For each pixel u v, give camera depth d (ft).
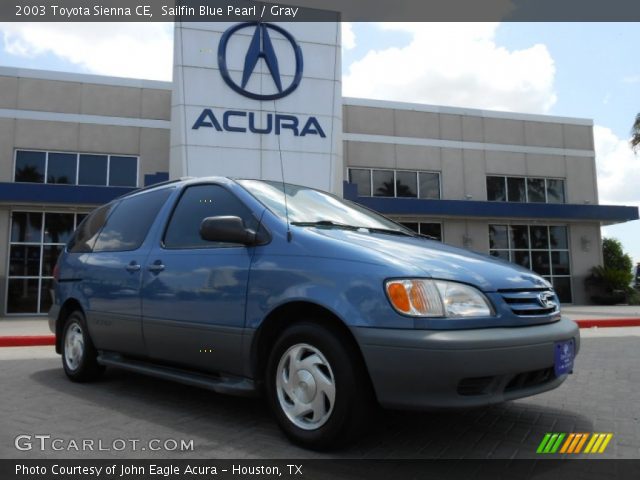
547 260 66.74
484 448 10.38
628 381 17.01
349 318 9.41
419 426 11.72
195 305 12.03
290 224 11.44
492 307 9.59
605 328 37.73
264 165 46.47
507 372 9.14
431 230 62.54
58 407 13.48
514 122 68.85
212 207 13.05
